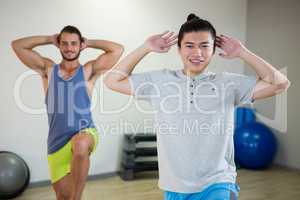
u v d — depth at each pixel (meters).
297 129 3.87
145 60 3.72
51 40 3.14
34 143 3.22
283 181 3.49
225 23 4.28
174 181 1.46
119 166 3.70
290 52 3.90
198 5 4.02
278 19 4.02
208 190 1.44
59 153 2.88
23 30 3.06
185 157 1.45
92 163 3.54
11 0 3.00
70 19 3.24
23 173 2.95
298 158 3.87
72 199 2.78
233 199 1.50
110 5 3.44
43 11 3.12
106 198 2.98
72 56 3.17
